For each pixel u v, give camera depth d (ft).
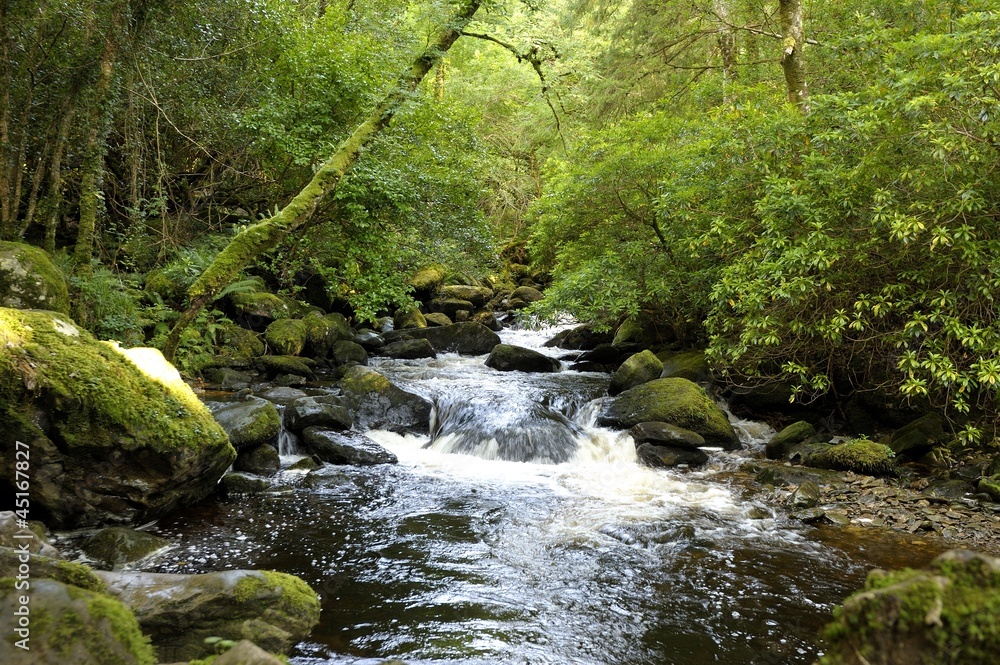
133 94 27.20
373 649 10.64
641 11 46.83
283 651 10.11
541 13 35.06
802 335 23.67
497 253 39.65
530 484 20.44
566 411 28.14
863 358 24.23
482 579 13.50
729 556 14.88
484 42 69.82
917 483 19.83
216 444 16.67
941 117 18.10
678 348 36.42
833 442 24.72
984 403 22.48
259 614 10.02
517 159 74.33
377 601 12.39
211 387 27.68
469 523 16.78
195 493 17.28
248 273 39.52
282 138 31.53
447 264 36.50
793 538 16.01
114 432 14.78
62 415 14.29
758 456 23.80
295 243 34.32
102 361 15.65
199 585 9.84
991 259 17.72
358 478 20.42
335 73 33.22
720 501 18.89
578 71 38.04
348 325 40.88
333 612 11.87
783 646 11.12
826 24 33.81
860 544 15.65
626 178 31.35
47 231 27.02
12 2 23.99
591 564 14.37
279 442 22.40
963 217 17.99
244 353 31.76
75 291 24.57
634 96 50.65
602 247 34.27
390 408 25.94
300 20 36.27
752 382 28.45
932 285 20.26
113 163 34.19
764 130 23.29
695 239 26.25
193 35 28.94
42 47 25.43
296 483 19.56
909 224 17.63
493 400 26.86
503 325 52.85
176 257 31.58
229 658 5.79
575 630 11.53
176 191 38.06
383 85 33.86
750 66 40.24
